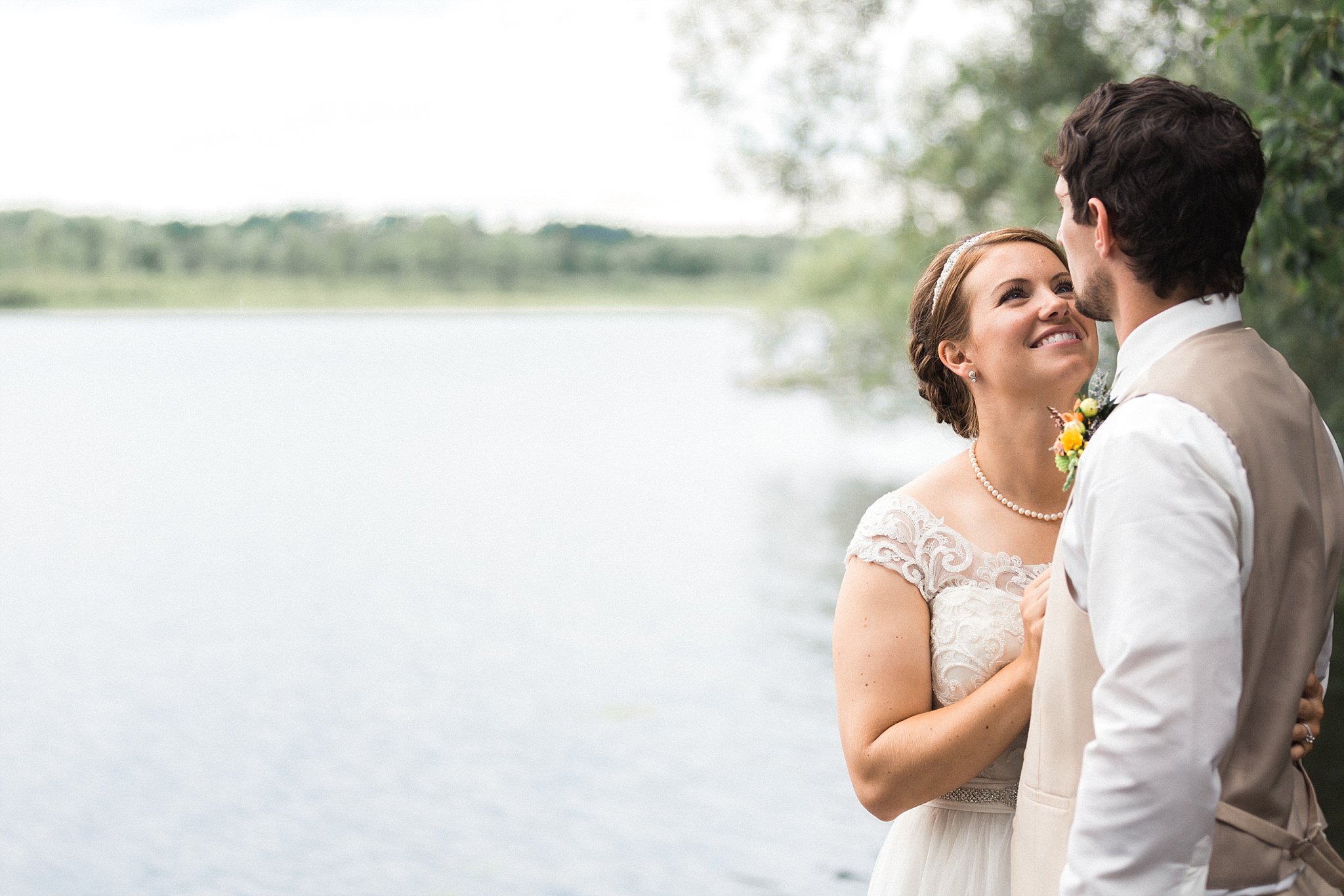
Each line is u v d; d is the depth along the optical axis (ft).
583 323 299.79
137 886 19.43
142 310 320.91
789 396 106.42
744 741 25.30
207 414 107.45
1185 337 4.71
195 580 44.73
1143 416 4.44
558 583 42.04
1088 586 4.53
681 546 47.21
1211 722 4.11
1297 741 4.77
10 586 44.04
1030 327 5.88
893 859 6.29
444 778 23.97
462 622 37.40
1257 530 4.42
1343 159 13.28
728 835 20.44
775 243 354.13
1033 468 6.00
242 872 19.70
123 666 33.42
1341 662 23.88
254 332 250.78
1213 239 4.63
